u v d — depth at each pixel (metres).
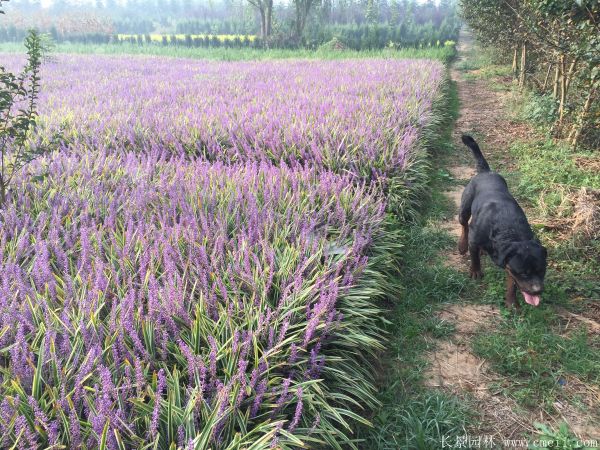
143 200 5.37
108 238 4.70
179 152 8.43
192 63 27.47
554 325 4.47
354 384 3.48
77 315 3.23
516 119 12.76
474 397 3.69
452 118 13.52
